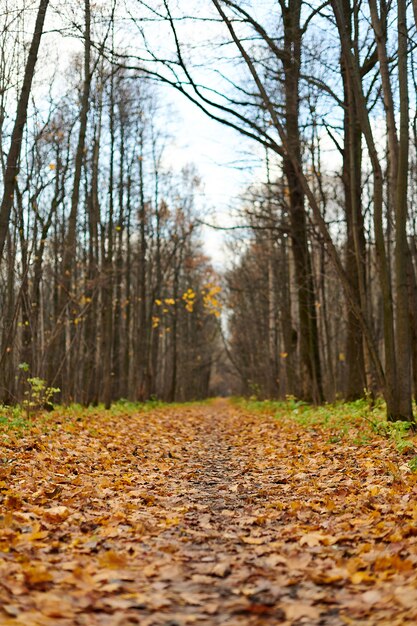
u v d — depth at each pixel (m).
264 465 9.42
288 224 18.52
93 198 21.67
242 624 3.29
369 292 20.55
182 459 10.44
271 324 35.12
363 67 13.94
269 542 4.94
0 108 14.44
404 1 9.82
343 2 13.17
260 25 11.95
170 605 3.57
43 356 13.95
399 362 10.24
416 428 9.90
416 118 15.95
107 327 20.91
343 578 3.94
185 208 34.03
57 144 19.09
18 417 12.03
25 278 13.23
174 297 37.09
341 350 32.78
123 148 26.12
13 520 5.13
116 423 15.25
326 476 7.82
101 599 3.60
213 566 4.29
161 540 4.96
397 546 4.43
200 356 52.12
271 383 32.38
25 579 3.72
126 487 7.27
